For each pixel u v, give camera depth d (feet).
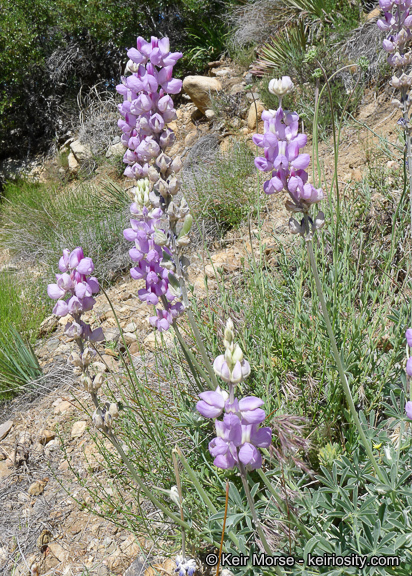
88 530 9.07
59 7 32.86
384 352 8.80
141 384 9.73
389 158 14.01
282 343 8.63
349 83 19.08
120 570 8.21
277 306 10.08
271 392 8.46
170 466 8.07
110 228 19.81
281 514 6.38
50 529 9.27
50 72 35.73
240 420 4.53
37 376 13.56
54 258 20.31
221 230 16.12
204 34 30.76
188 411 8.68
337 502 6.13
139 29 32.60
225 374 4.38
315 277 5.69
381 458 6.86
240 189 16.75
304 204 5.46
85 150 31.37
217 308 10.62
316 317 8.61
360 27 20.56
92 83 36.09
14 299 17.15
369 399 8.17
